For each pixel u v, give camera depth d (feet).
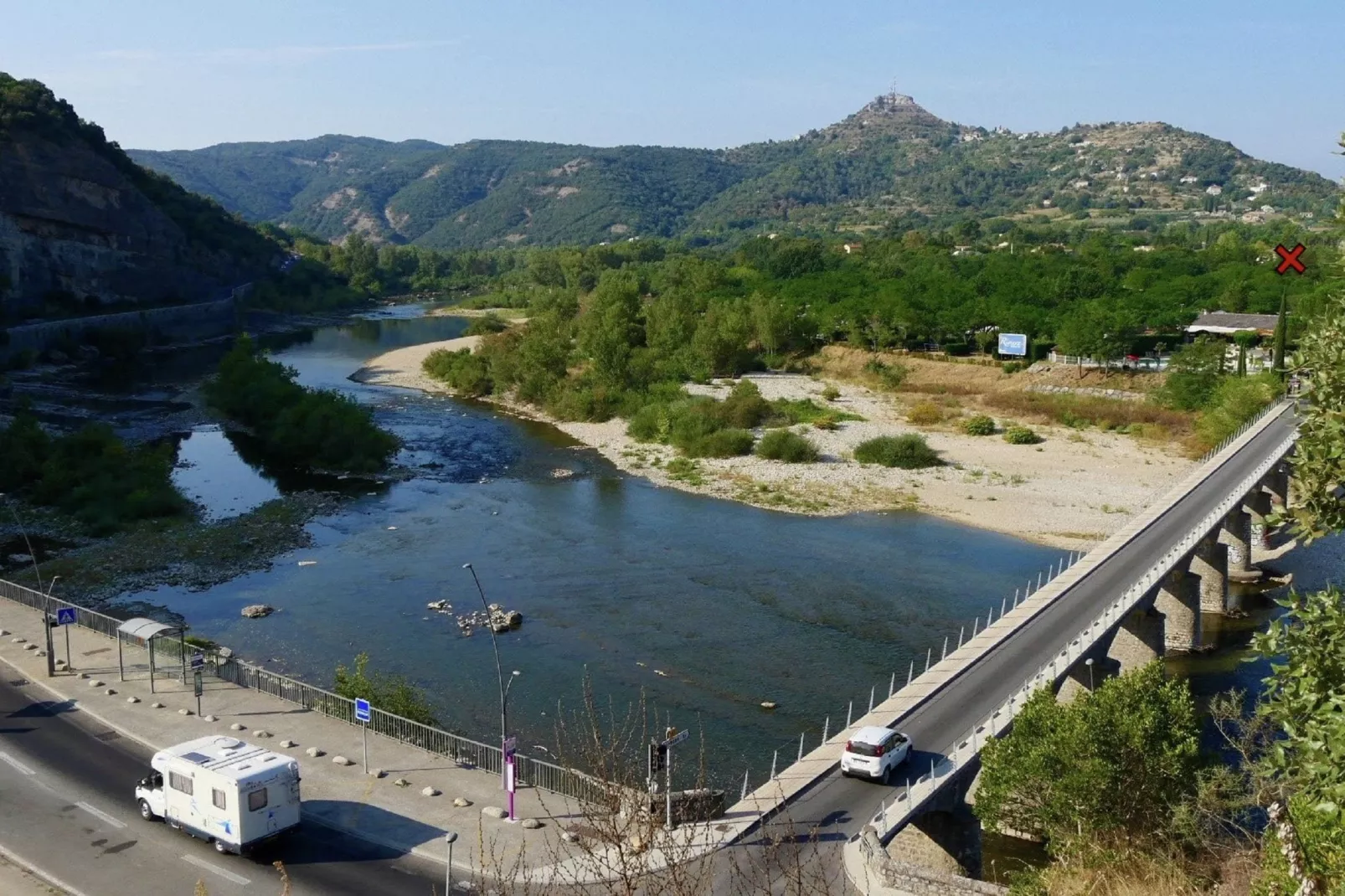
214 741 123.03
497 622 215.72
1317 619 62.39
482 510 307.17
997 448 377.50
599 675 190.90
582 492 329.93
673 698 180.96
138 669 167.63
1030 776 113.70
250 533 277.23
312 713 152.35
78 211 646.33
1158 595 214.48
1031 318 495.41
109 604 225.56
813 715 175.01
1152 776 108.99
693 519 298.76
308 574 247.70
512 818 122.11
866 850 106.52
